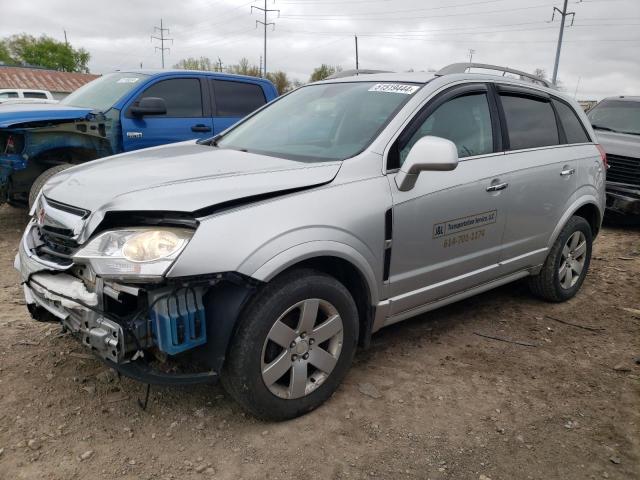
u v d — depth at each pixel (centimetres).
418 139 328
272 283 258
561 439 280
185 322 239
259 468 248
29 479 233
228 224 243
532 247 417
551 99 446
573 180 439
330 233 272
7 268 493
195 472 244
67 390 297
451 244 344
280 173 279
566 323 429
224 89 755
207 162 303
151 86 680
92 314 242
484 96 380
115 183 267
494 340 391
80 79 4078
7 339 350
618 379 344
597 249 670
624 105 893
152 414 282
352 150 314
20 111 588
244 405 264
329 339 290
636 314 453
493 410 302
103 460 247
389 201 301
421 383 326
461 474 251
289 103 404
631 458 268
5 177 579
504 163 376
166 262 228
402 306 328
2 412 276
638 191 746
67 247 262
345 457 258
